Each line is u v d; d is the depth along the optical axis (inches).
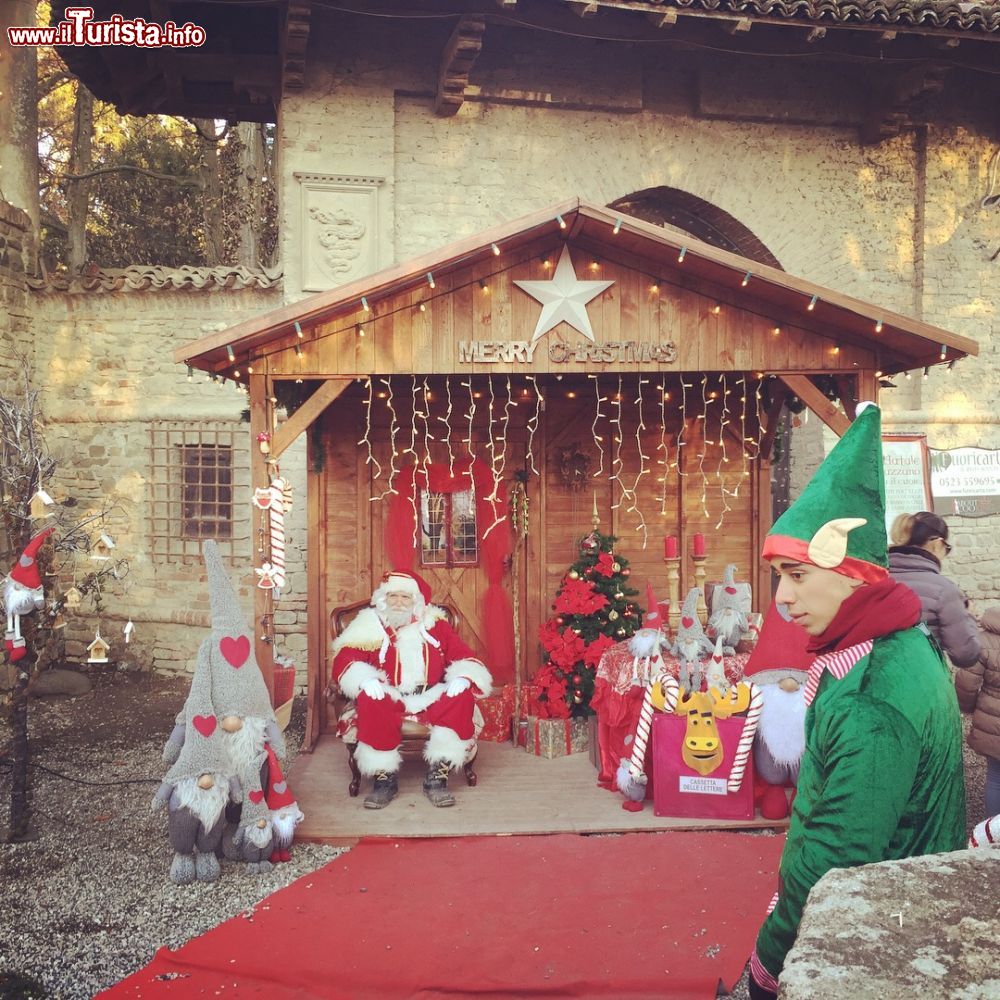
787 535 73.4
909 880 49.3
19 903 168.7
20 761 204.4
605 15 346.9
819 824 66.5
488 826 197.6
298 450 365.1
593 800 214.2
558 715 253.8
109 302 383.9
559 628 260.2
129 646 390.0
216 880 177.2
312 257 352.5
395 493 258.5
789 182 389.4
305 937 150.1
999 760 170.9
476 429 285.6
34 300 385.7
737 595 230.1
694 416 293.7
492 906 160.7
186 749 176.1
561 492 288.4
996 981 39.2
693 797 202.1
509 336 211.9
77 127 558.3
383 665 221.6
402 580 228.5
